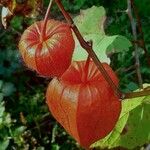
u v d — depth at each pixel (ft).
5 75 2.47
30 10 0.85
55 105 0.73
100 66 0.71
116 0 2.58
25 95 2.41
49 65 0.72
